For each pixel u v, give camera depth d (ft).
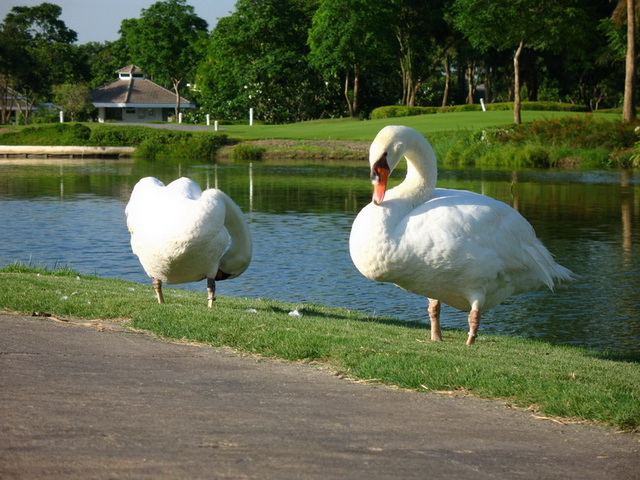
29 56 351.87
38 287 30.30
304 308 34.42
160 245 27.17
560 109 228.84
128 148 190.60
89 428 13.60
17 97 378.12
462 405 17.06
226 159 174.50
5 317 24.66
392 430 14.75
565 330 37.37
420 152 23.88
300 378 18.85
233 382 17.93
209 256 27.94
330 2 245.45
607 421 16.08
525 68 262.06
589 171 131.03
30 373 17.42
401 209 23.43
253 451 12.86
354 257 23.66
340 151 169.99
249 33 271.49
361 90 289.12
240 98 277.44
